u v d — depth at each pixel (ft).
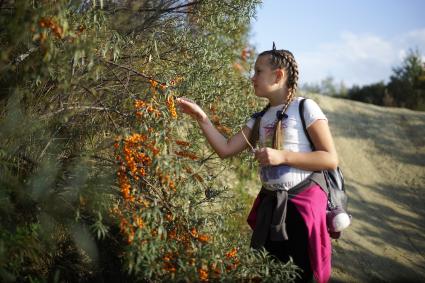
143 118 7.77
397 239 17.22
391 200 21.52
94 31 7.80
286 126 7.55
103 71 8.88
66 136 8.92
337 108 34.91
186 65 10.47
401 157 26.84
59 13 6.61
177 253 7.18
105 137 9.03
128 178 7.54
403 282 13.76
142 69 9.81
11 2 7.60
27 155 8.09
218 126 11.72
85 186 7.41
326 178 7.80
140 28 11.13
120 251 8.00
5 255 6.41
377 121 32.83
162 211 7.67
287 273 7.01
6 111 7.93
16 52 8.00
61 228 7.98
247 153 11.98
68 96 8.68
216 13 11.60
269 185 7.62
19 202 7.50
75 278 7.98
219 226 8.11
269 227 7.54
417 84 49.39
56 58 7.04
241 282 7.23
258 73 7.89
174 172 7.40
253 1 11.67
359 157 26.76
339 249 15.39
